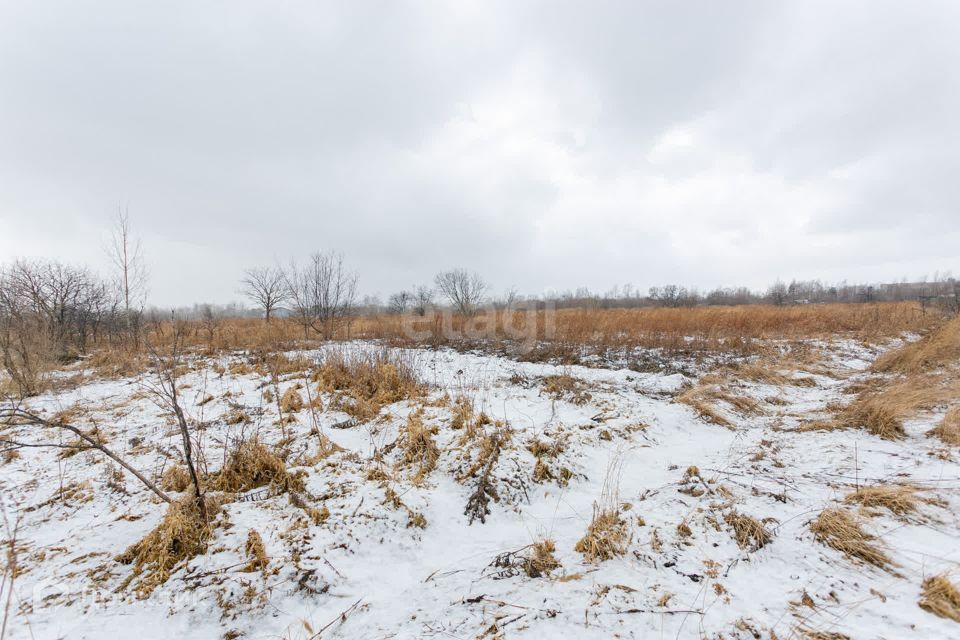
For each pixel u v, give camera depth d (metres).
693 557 2.78
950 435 4.18
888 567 2.46
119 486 3.95
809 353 9.95
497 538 3.36
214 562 2.86
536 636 2.20
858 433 4.73
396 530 3.38
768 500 3.37
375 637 2.31
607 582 2.59
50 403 6.90
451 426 5.31
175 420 5.61
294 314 17.05
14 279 11.25
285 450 4.74
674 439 5.43
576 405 6.46
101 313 13.62
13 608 2.47
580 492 4.03
